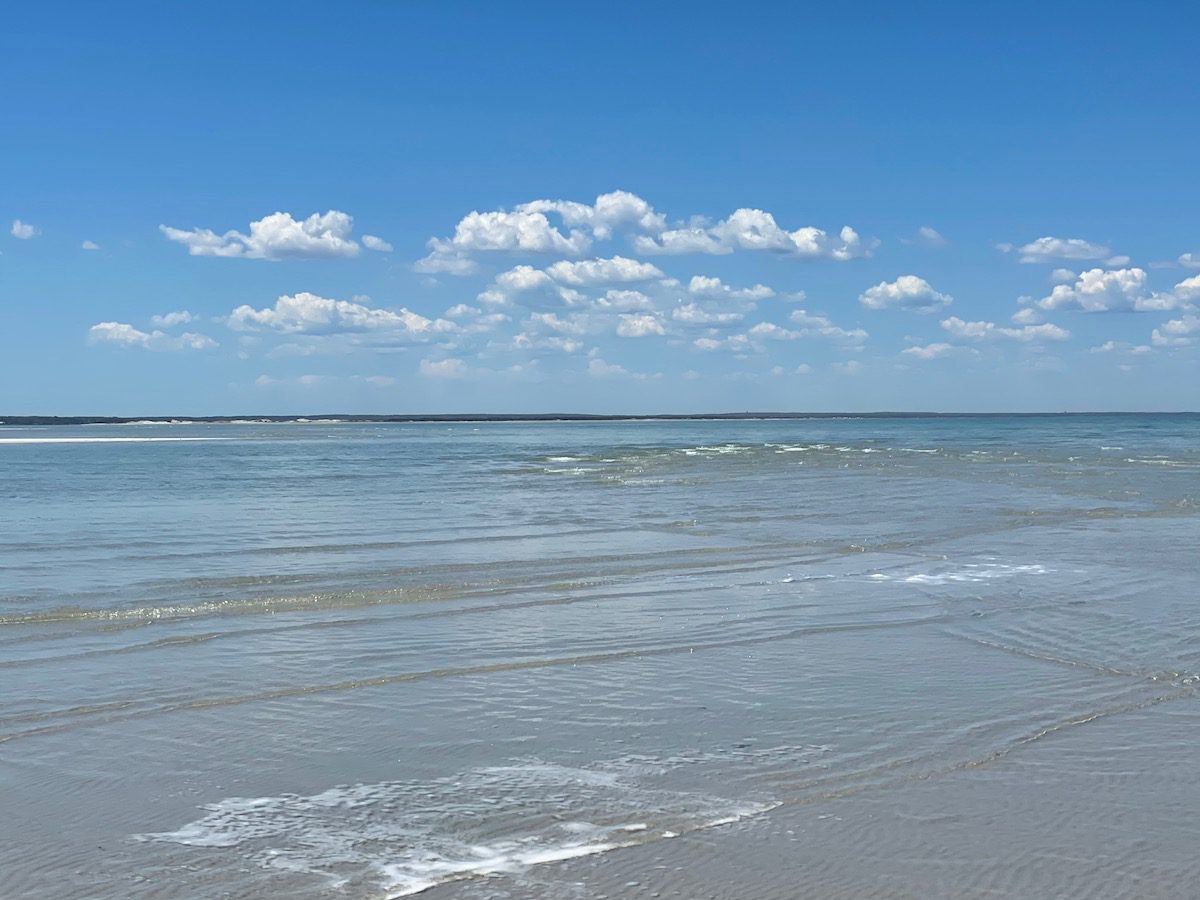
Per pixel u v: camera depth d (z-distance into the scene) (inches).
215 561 664.4
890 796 268.1
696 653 421.1
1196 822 251.9
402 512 994.1
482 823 250.5
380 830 246.7
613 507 1035.3
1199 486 1273.4
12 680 373.1
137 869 225.3
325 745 307.1
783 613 501.7
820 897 213.6
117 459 2305.6
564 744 309.0
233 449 3019.2
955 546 741.3
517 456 2358.5
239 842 239.5
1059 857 232.1
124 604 511.5
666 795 269.0
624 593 553.9
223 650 422.3
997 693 362.6
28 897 211.9
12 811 256.2
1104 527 853.8
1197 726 326.3
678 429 7062.0
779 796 267.9
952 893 215.6
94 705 343.9
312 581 585.3
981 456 2132.1
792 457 2138.3
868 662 407.2
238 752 300.7
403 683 375.2
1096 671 393.4
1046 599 537.6
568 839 241.4
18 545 740.0
